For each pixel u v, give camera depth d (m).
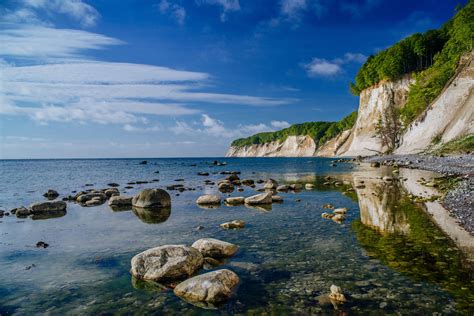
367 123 124.06
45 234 13.59
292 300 7.09
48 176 53.53
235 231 13.33
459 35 86.81
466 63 73.50
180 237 12.63
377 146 109.25
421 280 7.83
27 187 35.94
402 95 114.31
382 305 6.71
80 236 13.13
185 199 23.30
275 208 18.52
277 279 8.25
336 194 23.64
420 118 80.94
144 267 8.73
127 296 7.57
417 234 11.77
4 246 11.80
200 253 9.56
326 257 9.78
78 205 21.75
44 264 9.82
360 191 24.66
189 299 7.33
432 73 94.56
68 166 97.56
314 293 7.39
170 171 62.19
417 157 60.34
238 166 80.06
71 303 7.29
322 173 47.50
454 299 6.84
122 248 11.34
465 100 65.06
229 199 20.66
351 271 8.59
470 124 56.03
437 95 83.19
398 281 7.83
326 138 195.38
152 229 14.11
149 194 20.16
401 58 115.12
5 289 8.07
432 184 24.47
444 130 67.75
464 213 14.16
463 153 48.34
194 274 8.73
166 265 8.59
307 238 11.95
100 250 11.14
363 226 13.47
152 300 7.34
